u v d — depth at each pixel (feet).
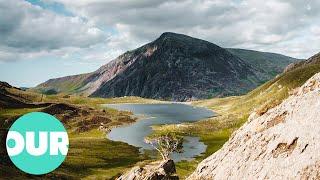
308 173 61.46
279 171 66.39
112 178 289.74
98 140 522.47
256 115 88.48
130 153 449.06
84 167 335.06
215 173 82.38
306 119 70.28
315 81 79.66
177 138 552.82
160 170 183.11
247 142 79.87
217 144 517.96
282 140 71.26
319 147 63.36
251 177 71.26
